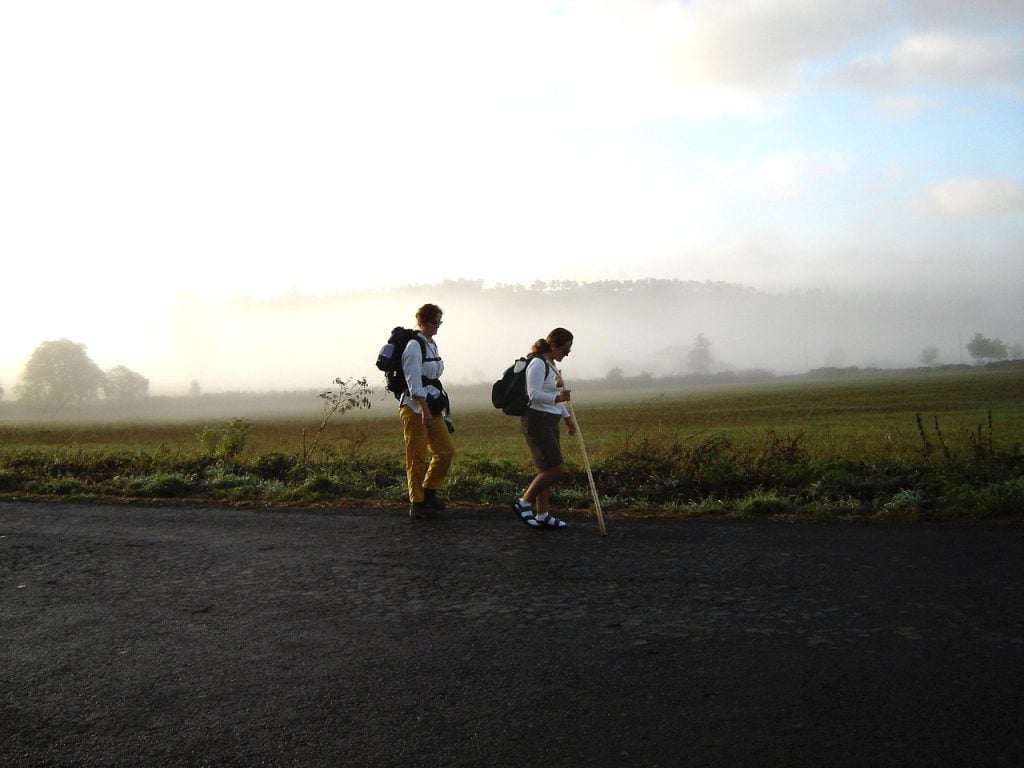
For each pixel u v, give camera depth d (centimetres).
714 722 355
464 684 405
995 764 314
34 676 431
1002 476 926
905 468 1024
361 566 643
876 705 368
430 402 820
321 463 1269
